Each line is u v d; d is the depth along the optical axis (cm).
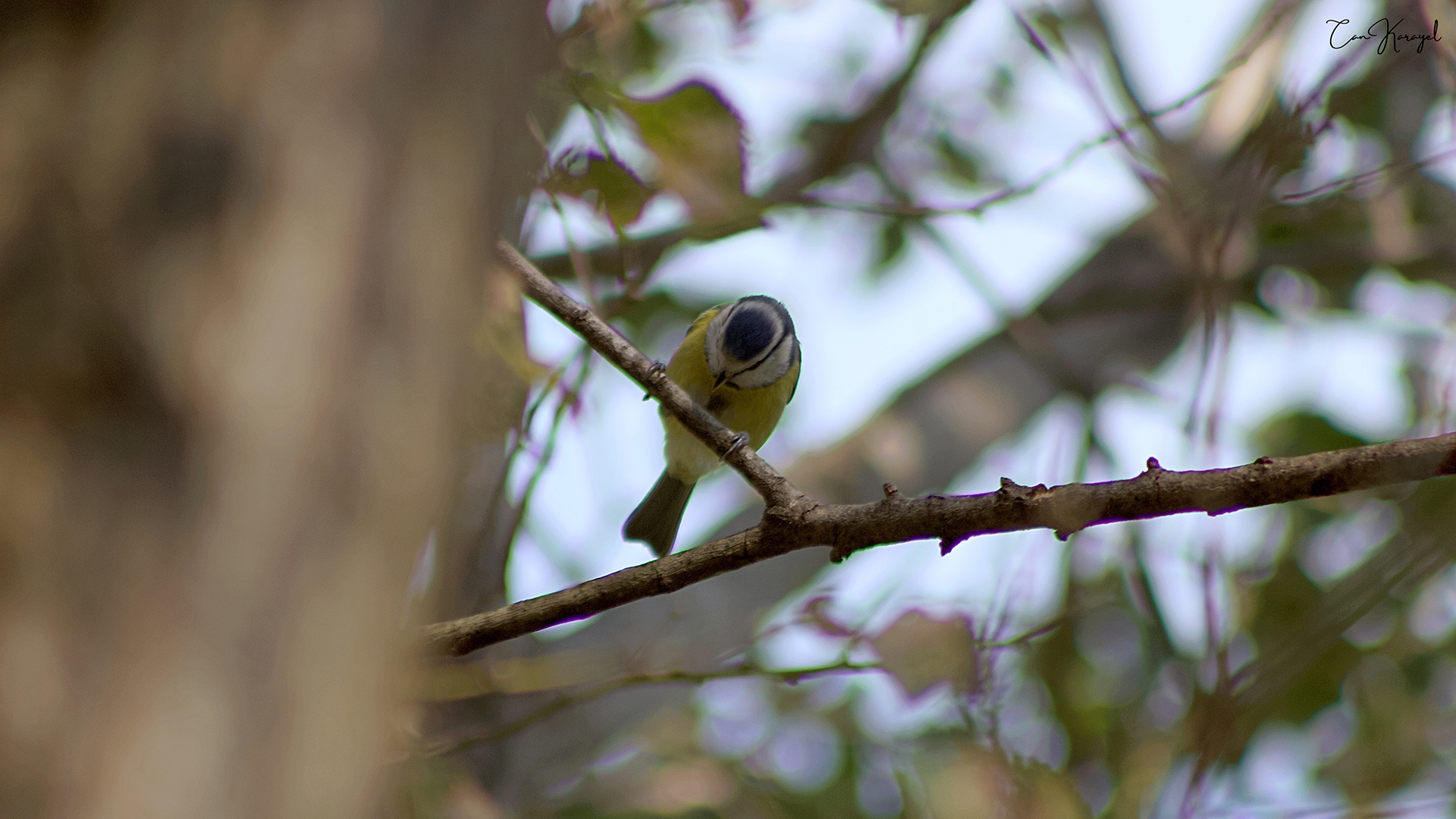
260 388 239
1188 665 1046
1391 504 1082
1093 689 1054
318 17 252
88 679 222
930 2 897
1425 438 542
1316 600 1077
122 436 230
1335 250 1367
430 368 263
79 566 225
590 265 986
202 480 233
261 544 237
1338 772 1145
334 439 246
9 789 214
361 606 249
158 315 233
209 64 243
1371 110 1200
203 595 231
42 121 236
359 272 251
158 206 236
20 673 218
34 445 226
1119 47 1170
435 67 265
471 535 786
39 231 231
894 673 769
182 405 233
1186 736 877
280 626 238
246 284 240
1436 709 1177
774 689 1170
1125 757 995
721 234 716
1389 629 1191
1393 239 1363
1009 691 827
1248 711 791
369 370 252
